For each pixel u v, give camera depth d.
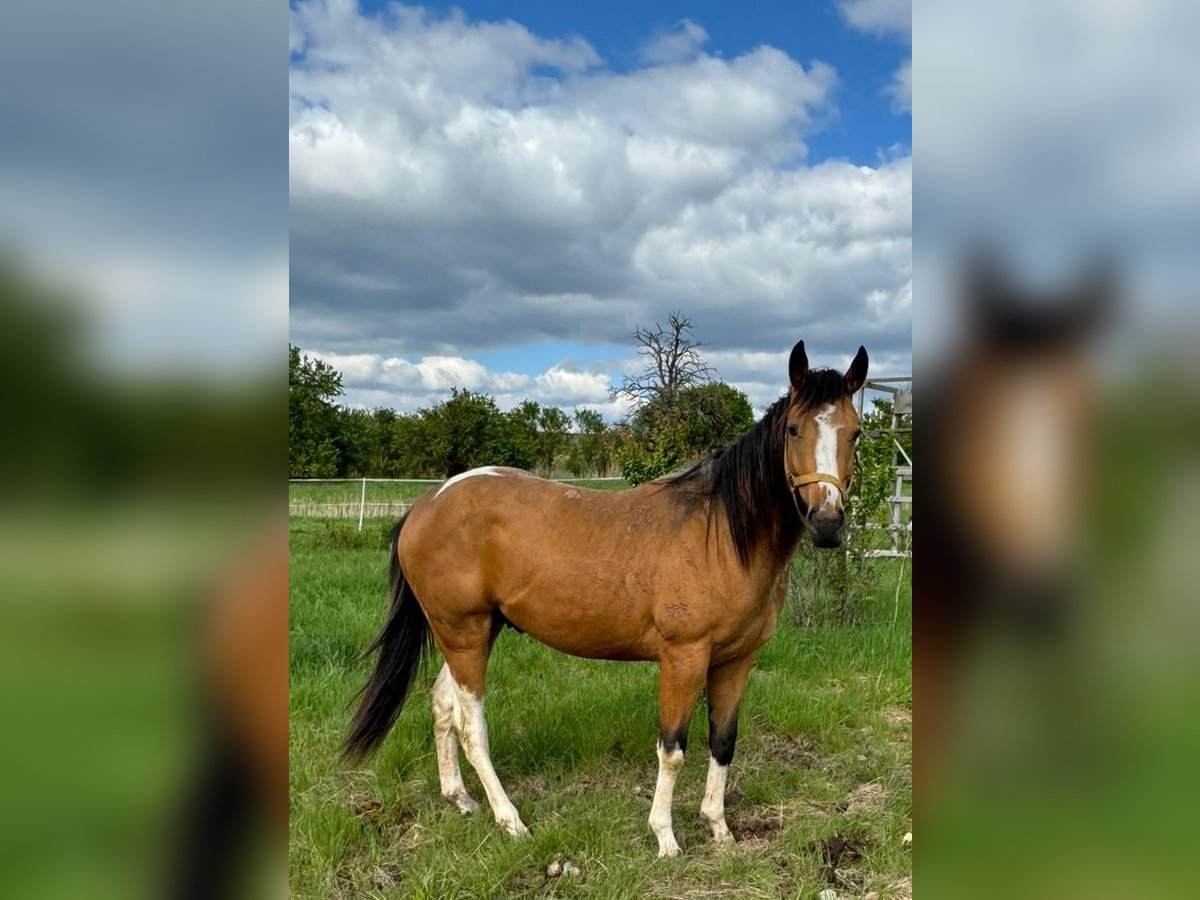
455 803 3.49
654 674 4.86
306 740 3.96
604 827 3.21
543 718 4.16
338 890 2.84
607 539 3.20
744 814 3.46
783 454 2.94
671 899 2.80
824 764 3.91
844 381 2.87
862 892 2.82
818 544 2.73
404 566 3.53
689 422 11.94
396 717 3.58
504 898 2.80
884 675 4.98
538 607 3.29
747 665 3.33
